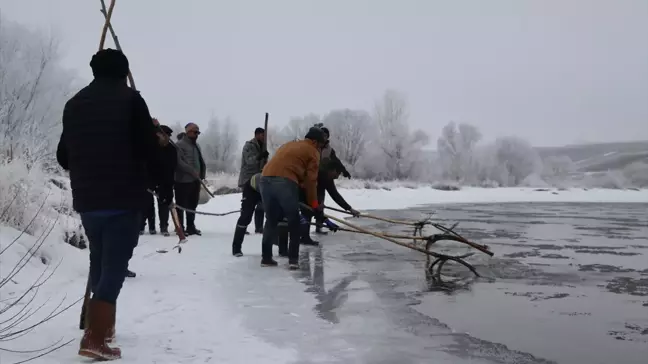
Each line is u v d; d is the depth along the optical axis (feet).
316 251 25.80
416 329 12.80
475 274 19.89
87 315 10.64
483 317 13.97
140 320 12.92
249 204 23.13
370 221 43.75
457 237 22.58
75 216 22.90
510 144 180.86
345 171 29.35
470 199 98.27
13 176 19.38
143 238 28.25
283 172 20.43
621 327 13.19
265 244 20.81
